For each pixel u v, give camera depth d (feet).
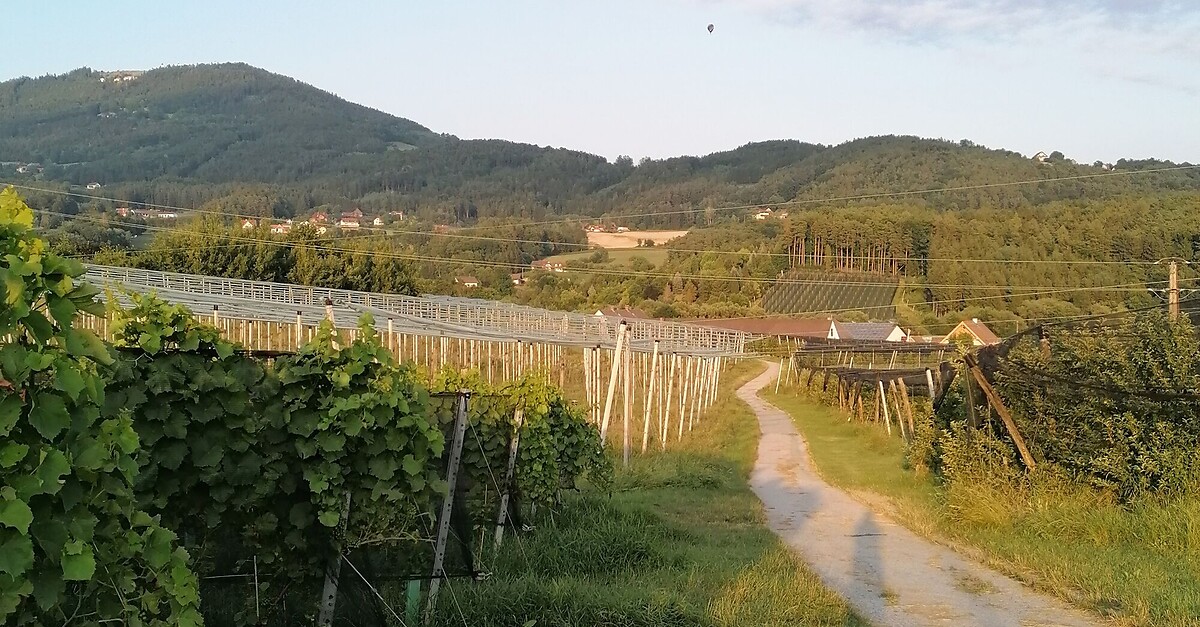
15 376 9.77
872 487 53.72
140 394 16.31
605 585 25.98
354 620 19.90
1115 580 27.78
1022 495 39.04
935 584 29.32
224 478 17.69
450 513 22.12
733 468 64.18
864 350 88.99
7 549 9.64
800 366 149.79
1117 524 34.09
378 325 85.61
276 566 18.95
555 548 29.09
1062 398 39.88
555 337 90.43
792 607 25.04
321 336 18.83
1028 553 32.35
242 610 18.57
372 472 18.86
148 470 16.49
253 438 17.93
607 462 42.60
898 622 24.80
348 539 19.10
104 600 11.76
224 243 180.45
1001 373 41.06
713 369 136.98
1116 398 36.86
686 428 95.96
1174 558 30.37
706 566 29.50
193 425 17.28
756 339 178.81
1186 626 22.59
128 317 16.79
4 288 9.89
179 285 118.73
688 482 54.34
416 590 21.50
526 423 32.48
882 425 89.92
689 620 22.13
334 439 18.31
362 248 205.57
